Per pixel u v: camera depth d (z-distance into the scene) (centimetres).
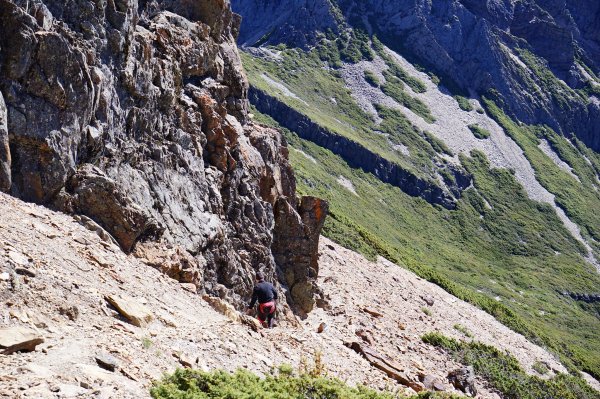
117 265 1420
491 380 2852
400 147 19900
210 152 2172
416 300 3772
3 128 1385
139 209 1631
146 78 1864
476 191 19450
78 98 1540
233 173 2217
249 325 1677
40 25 1516
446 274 12206
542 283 14488
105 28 1727
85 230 1475
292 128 17375
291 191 2652
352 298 3075
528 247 17338
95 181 1561
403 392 1873
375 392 1368
